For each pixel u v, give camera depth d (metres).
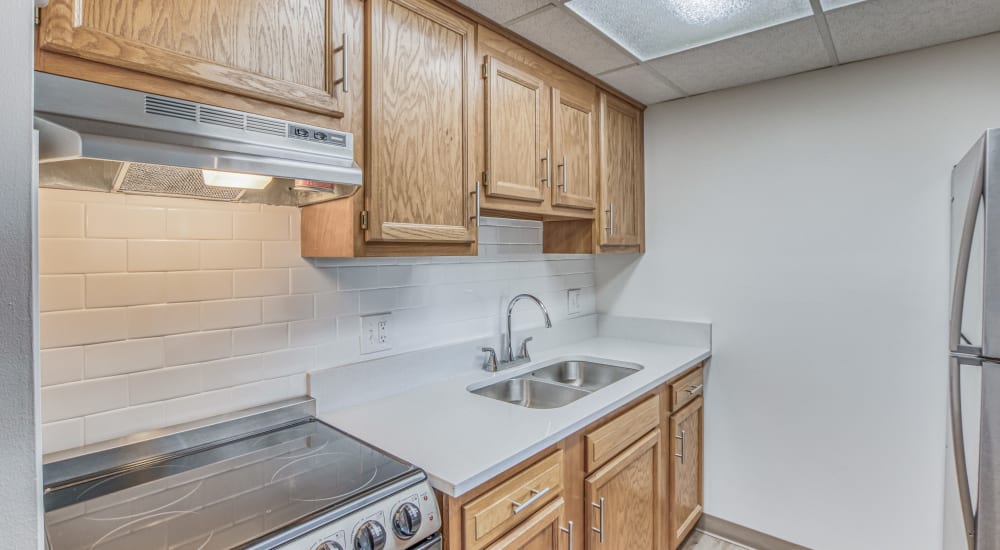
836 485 2.13
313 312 1.53
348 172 1.11
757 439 2.33
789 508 2.25
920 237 1.93
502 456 1.21
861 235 2.06
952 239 1.79
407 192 1.36
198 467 1.15
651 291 2.65
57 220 1.07
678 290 2.56
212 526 0.90
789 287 2.23
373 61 1.27
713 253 2.44
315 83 1.15
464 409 1.56
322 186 1.18
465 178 1.54
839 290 2.12
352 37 1.23
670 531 2.11
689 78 2.21
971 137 1.83
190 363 1.27
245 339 1.38
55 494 1.02
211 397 1.31
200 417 1.29
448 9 1.50
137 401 1.19
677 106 2.53
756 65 2.07
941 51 1.88
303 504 0.98
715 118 2.41
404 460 1.19
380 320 1.72
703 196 2.46
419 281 1.86
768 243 2.29
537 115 1.85
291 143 1.04
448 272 1.98
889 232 2.00
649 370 2.03
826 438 2.15
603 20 1.68
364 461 1.18
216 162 0.92
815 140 2.15
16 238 0.36
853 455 2.09
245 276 1.37
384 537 0.99
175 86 0.94
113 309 1.15
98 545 0.84
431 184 1.43
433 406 1.59
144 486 1.06
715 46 1.88
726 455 2.41
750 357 2.35
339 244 1.31
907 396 1.97
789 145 2.22
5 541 0.36
